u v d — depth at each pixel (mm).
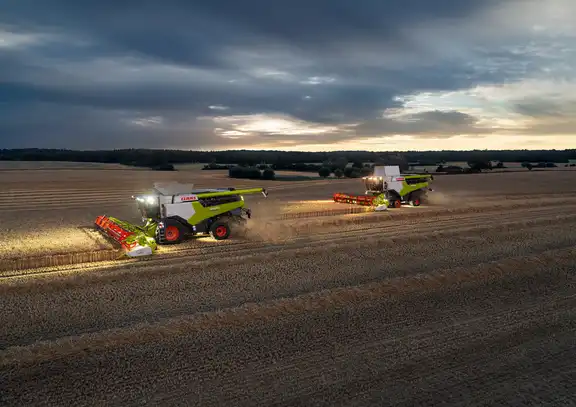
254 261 13266
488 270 12141
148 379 6777
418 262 13281
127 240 14086
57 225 19750
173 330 8312
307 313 9250
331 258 13719
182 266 12320
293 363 7281
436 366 7219
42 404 6145
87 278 11289
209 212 16297
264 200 30703
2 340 7996
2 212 24078
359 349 7754
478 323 8852
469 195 34406
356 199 26609
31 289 10531
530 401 6363
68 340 7863
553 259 13273
